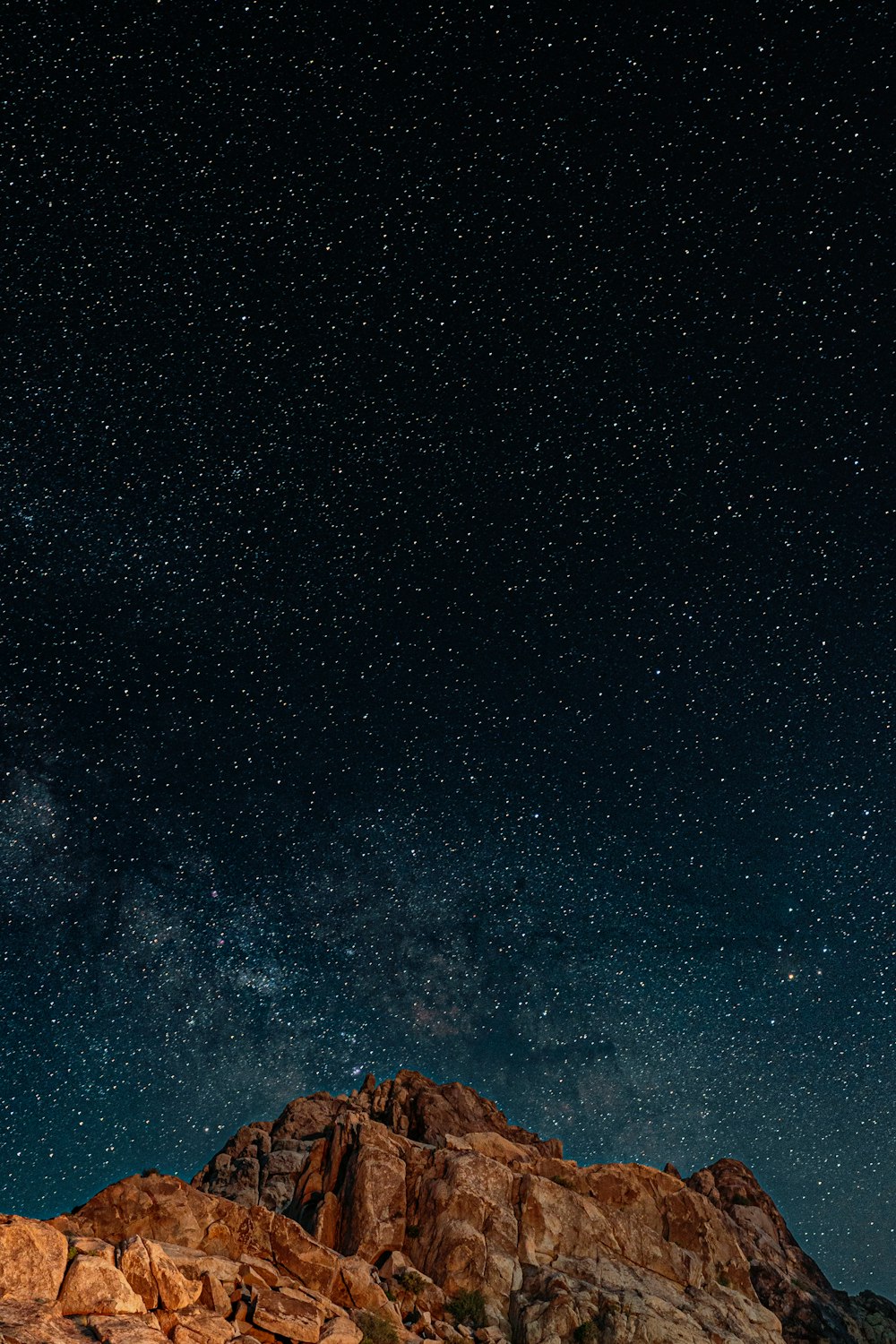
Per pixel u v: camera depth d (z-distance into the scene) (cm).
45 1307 1942
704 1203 3694
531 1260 3195
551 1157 3838
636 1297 3141
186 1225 2602
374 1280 2747
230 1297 2344
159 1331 2034
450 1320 2884
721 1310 3300
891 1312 3891
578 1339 2923
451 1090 4169
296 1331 2298
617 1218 3478
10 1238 1998
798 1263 3988
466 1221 3188
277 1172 3538
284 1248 2669
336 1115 4000
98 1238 2314
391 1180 3250
